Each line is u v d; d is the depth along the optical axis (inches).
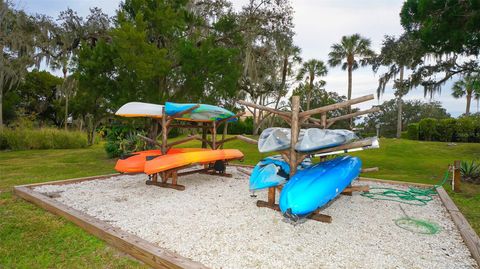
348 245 133.9
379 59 535.8
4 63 665.6
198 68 396.8
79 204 197.3
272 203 189.2
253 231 149.5
